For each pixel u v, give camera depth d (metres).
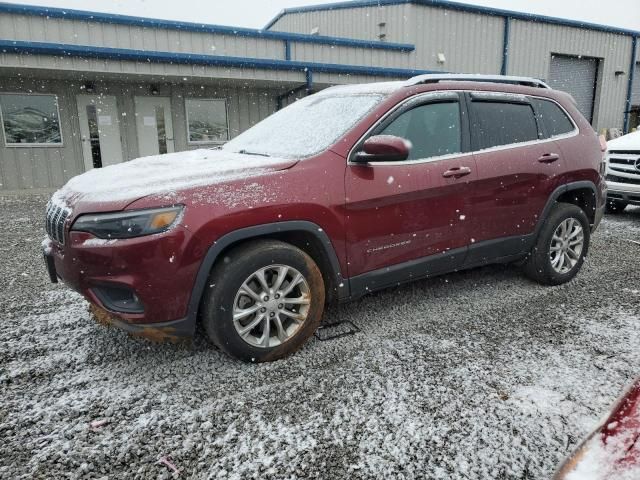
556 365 2.71
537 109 3.94
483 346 2.97
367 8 17.41
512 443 2.05
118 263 2.37
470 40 17.14
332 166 2.87
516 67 18.38
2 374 2.64
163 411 2.31
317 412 2.29
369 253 3.02
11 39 10.62
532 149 3.77
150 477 1.88
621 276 4.41
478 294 3.93
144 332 2.50
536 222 3.85
